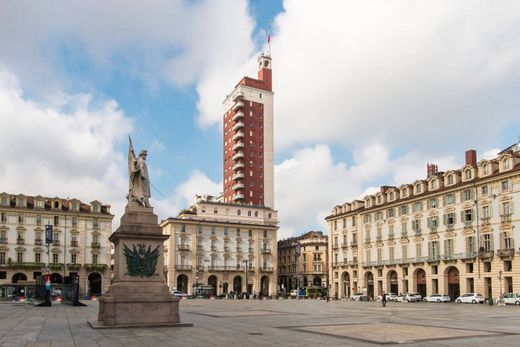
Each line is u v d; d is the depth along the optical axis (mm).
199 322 28719
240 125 142000
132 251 24781
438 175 84625
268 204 142875
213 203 120062
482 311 46000
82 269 105812
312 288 121062
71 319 30844
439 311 45656
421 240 85938
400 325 27562
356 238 103625
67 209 106938
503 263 70125
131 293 24219
